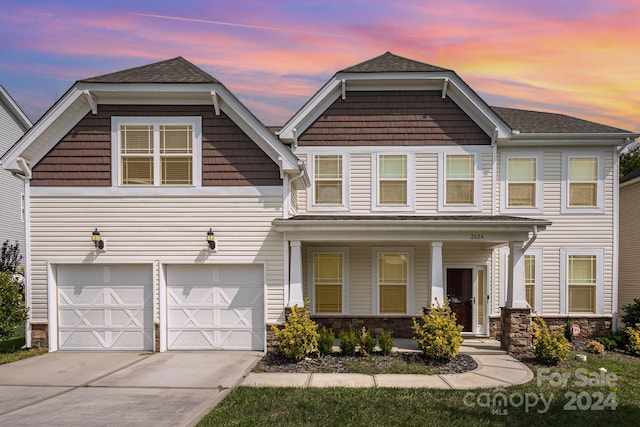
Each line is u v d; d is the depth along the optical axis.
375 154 12.97
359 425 6.06
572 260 13.20
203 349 11.07
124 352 10.88
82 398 7.21
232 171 11.00
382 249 13.10
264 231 10.92
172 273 11.15
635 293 16.55
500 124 12.51
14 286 11.01
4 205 22.42
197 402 6.98
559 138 12.90
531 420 6.32
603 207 13.16
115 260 10.96
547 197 13.17
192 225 10.98
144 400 7.09
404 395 7.37
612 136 12.75
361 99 13.07
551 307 13.17
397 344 11.66
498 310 13.02
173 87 10.67
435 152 12.91
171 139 11.08
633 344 11.20
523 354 10.52
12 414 6.42
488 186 12.86
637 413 6.67
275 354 10.54
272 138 10.64
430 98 13.01
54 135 11.08
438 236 10.76
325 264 13.16
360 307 13.06
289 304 10.66
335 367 9.33
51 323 10.98
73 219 10.98
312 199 12.97
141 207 10.98
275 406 6.80
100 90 10.66
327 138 13.02
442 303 10.70
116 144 11.04
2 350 11.13
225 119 11.08
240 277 11.11
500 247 13.10
